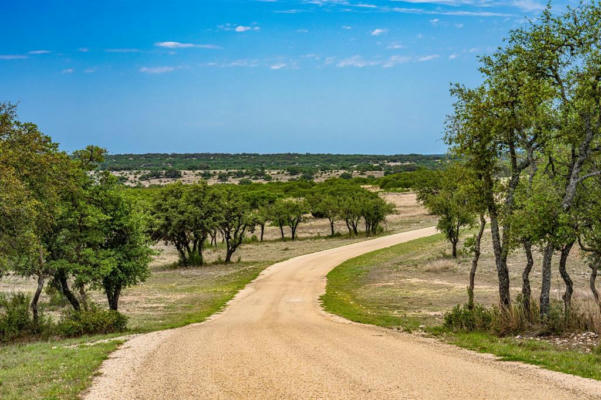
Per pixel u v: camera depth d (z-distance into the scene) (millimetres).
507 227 20281
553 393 10195
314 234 93062
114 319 23906
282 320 25625
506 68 20266
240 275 51031
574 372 12125
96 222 25969
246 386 11141
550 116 18906
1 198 20312
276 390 10727
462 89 21328
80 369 13445
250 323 24500
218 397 10398
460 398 9898
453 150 21688
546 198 18438
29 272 25031
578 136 18688
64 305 35125
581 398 9836
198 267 60406
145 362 14305
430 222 95625
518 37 19734
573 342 16562
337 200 88562
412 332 20609
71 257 25891
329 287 41719
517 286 35812
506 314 19375
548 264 19000
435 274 45594
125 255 28141
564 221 17531
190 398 10438
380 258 58188
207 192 62906
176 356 15055
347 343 16844
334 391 10516
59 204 25469
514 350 15016
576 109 18312
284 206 88188
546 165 20312
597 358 13773
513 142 20328
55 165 24438
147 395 10805
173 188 63125
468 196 22156
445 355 14555
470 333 19406
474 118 20484
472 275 22281
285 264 57281
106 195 27547
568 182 19281
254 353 15023
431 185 78312
